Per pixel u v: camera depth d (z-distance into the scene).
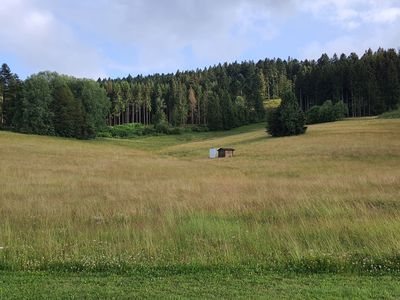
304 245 9.20
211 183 23.94
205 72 196.38
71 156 48.84
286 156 49.69
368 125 79.94
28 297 6.09
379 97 117.25
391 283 6.73
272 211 14.51
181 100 146.00
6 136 73.38
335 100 129.38
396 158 43.50
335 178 25.47
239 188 21.23
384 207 14.98
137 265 7.89
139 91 149.12
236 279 7.06
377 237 9.27
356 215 12.86
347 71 128.25
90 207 15.34
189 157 60.19
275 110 79.56
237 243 9.39
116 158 49.69
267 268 7.75
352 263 7.76
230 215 14.09
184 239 9.88
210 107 131.62
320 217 12.87
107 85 146.12
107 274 7.49
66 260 8.08
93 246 9.14
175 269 7.70
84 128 99.31
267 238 9.59
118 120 148.25
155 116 141.25
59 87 100.50
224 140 85.00
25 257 8.30
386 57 128.12
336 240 9.39
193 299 5.97
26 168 33.56
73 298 6.06
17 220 12.70
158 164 42.72
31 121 92.56
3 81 99.19
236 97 153.38
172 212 13.77
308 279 7.04
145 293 6.28
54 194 19.20
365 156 45.38
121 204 16.14
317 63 189.62
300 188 20.55
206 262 7.95
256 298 5.98
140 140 108.00
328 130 76.12
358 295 6.12
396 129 69.62
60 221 12.73
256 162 45.97
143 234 10.06
